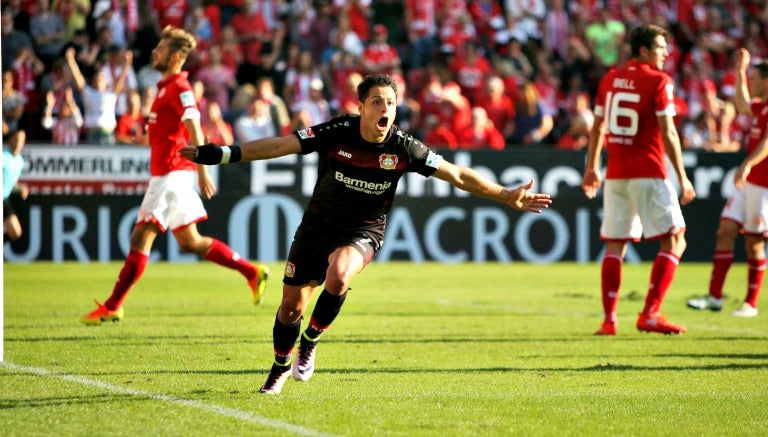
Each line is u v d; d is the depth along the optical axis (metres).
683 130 73.06
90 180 58.72
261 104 65.69
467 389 22.56
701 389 22.92
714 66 85.25
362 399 21.11
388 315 37.38
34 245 58.41
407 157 20.30
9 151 49.81
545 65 76.75
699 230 63.00
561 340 31.03
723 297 43.00
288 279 20.88
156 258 60.75
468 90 76.12
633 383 23.64
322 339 30.55
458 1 79.62
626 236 32.69
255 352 27.53
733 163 62.69
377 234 20.92
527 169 62.12
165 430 17.94
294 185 60.59
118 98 66.06
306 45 76.56
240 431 17.91
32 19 70.31
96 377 23.22
